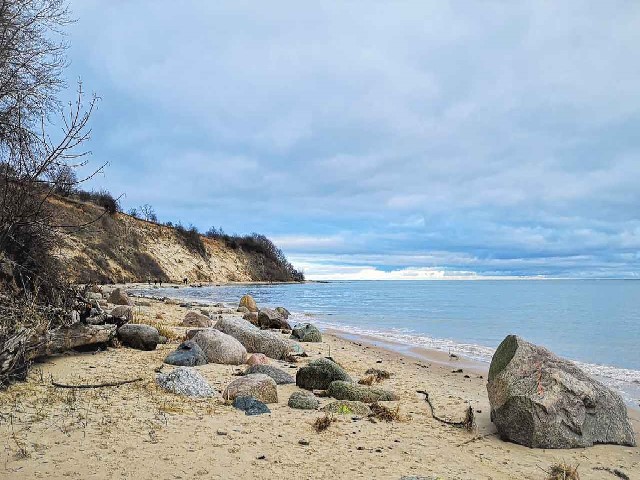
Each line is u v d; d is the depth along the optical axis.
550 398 6.64
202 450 5.53
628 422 7.02
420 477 4.95
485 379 11.90
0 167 8.45
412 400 9.05
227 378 9.55
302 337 18.19
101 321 11.86
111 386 8.04
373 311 36.19
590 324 25.97
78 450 5.27
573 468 5.80
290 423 6.81
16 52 9.30
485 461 5.89
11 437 5.46
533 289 93.56
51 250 12.09
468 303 46.44
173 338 14.47
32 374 8.39
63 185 8.52
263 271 100.38
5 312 8.40
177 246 77.12
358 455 5.74
